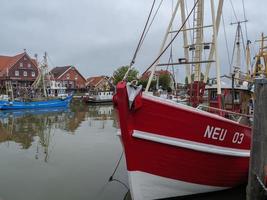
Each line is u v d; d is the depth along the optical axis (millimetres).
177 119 6520
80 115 33312
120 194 8422
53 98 46719
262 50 10852
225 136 7113
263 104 6070
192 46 9828
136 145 6367
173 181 6918
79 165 11516
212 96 10297
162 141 6484
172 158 6703
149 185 6727
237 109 10117
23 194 8484
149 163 6566
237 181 7992
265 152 6090
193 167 6980
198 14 9406
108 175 10180
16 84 65188
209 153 6980
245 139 7621
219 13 9336
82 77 85562
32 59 72625
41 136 18562
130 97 6102
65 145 15477
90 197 8211
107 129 21625
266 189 5996
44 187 9016
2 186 9148
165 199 7066
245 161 7766
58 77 80500
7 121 27359
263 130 6082
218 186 7637
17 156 13062
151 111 6324
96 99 55781
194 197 7512
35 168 11117
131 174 6527
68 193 8531
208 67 9797
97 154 13336
